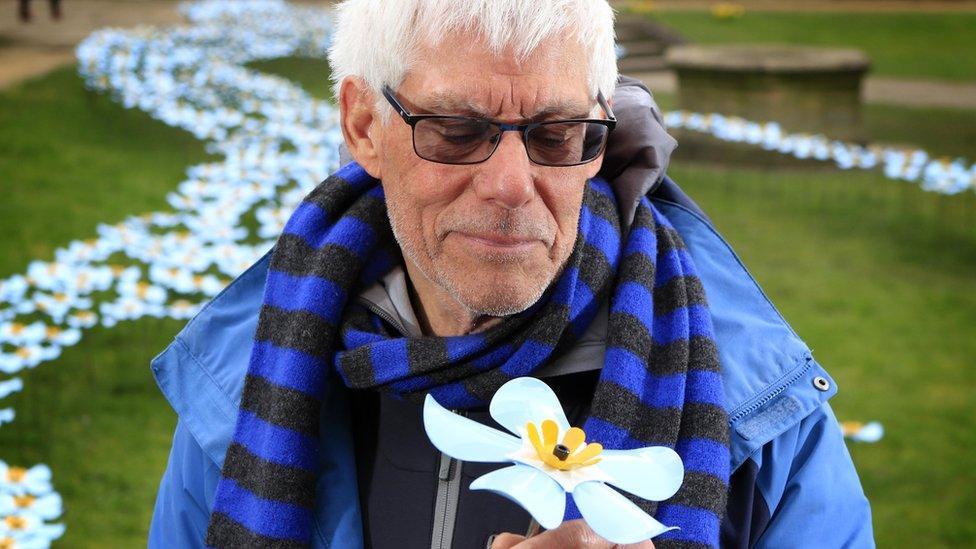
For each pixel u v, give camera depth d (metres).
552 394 1.14
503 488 1.00
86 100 10.89
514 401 1.12
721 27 20.12
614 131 1.67
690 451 1.47
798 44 18.33
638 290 1.55
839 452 1.57
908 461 4.86
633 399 1.47
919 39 18.95
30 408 4.87
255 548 1.51
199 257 5.66
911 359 5.93
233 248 5.80
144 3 19.03
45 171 8.58
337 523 1.55
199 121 9.00
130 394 5.06
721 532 1.48
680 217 1.77
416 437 1.57
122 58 11.42
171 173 8.73
